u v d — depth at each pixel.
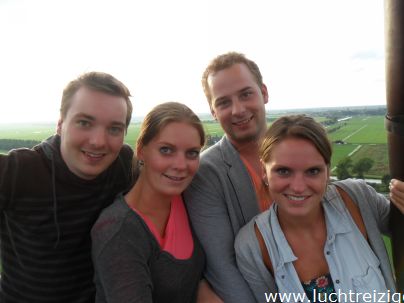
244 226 0.76
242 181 0.81
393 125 0.60
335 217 0.69
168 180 0.67
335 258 0.66
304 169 0.65
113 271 0.59
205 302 0.73
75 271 0.75
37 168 0.70
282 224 0.71
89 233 0.75
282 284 0.67
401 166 0.61
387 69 0.60
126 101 0.73
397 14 0.56
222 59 0.86
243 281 0.73
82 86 0.69
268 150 0.68
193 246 0.73
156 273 0.65
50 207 0.71
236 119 0.85
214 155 0.83
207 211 0.76
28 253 0.73
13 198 0.69
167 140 0.65
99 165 0.71
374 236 0.68
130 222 0.62
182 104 0.70
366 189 0.74
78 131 0.68
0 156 0.69
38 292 0.74
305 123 0.67
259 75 0.90
